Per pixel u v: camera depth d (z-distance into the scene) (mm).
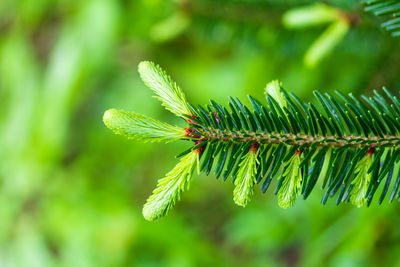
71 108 994
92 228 903
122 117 417
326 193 419
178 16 552
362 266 693
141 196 983
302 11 510
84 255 879
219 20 546
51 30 1131
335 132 422
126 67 1039
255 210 833
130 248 894
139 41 1010
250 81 810
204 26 554
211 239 978
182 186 418
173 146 935
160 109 978
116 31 984
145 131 417
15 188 967
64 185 966
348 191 418
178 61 1015
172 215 951
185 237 922
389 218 650
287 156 418
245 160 419
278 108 422
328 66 617
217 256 935
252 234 817
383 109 423
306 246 794
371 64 529
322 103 425
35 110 999
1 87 1057
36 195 968
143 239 904
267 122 420
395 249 683
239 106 422
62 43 1010
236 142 422
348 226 724
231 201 967
